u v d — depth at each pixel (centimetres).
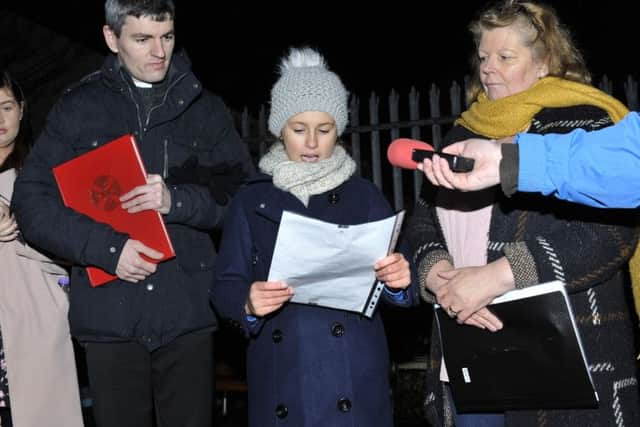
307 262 303
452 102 754
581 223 297
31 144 439
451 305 304
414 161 279
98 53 920
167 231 381
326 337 330
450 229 335
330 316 333
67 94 390
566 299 289
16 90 432
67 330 422
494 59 322
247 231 343
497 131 317
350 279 314
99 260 364
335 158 342
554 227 306
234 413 737
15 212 383
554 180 239
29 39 873
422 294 330
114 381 376
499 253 314
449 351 315
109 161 366
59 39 891
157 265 377
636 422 305
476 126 327
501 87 323
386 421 336
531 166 243
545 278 294
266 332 338
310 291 316
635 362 315
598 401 296
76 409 421
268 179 345
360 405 328
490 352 305
